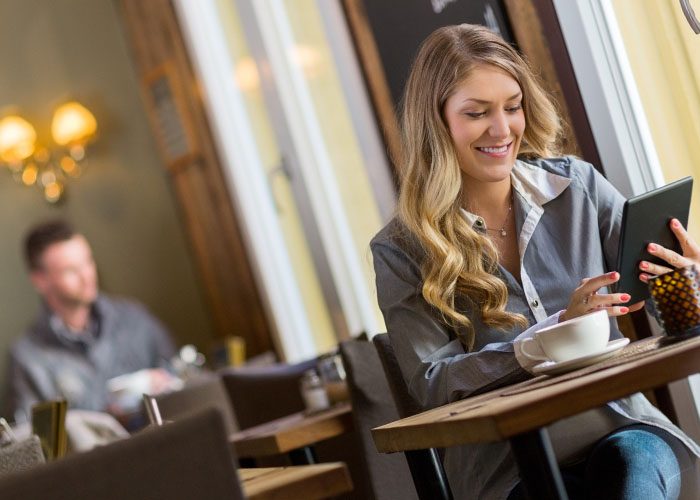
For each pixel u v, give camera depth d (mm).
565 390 1766
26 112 7301
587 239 2562
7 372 7098
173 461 1533
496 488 2359
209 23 6207
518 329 2486
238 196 6266
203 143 6434
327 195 5590
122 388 5535
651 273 2260
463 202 2613
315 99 5477
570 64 3459
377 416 3117
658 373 1791
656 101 3293
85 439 4656
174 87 6520
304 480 1820
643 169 3357
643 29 3271
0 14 7297
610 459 2168
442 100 2543
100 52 7223
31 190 7281
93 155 7262
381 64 4418
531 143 2701
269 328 6352
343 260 5621
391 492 3115
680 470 2258
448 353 2504
